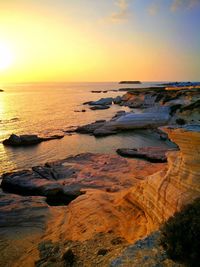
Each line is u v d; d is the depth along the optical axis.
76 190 18.06
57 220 13.28
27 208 14.64
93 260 8.60
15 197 16.64
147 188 11.57
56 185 18.95
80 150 33.06
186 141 9.98
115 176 20.20
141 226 10.51
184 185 9.58
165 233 7.37
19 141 35.72
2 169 25.75
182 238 6.79
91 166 23.69
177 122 45.34
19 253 10.56
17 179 20.62
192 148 9.81
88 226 11.52
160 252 6.99
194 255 6.22
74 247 9.79
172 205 9.42
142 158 28.53
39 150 33.22
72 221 12.48
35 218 13.60
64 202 17.86
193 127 10.62
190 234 6.69
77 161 25.77
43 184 19.25
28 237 11.80
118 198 13.98
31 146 35.25
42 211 14.40
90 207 13.53
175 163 10.68
